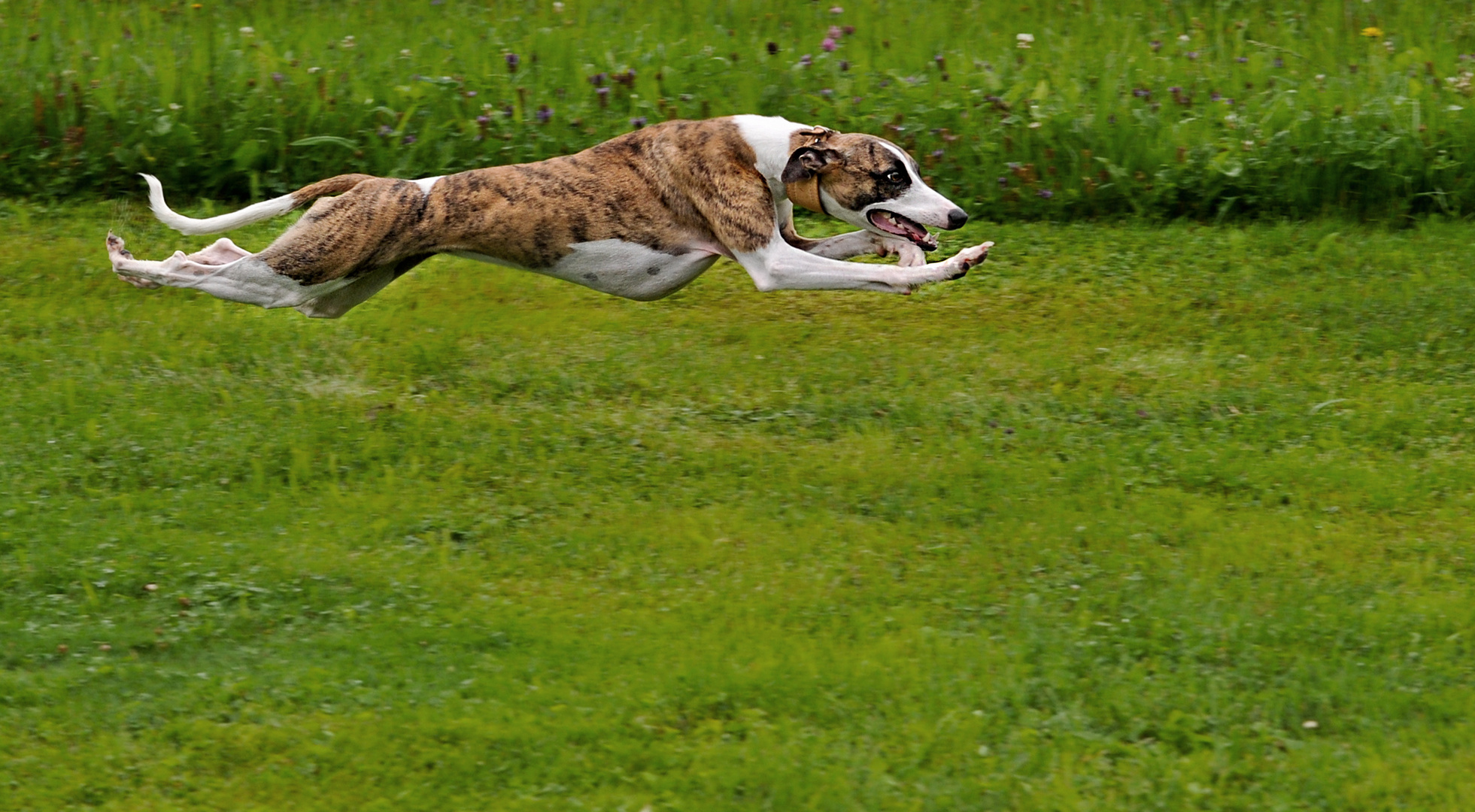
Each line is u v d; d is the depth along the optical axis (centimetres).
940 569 1066
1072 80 1733
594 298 1476
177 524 1097
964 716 910
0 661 956
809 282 1065
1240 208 1636
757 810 843
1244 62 1798
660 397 1308
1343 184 1617
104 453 1175
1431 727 909
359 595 1027
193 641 977
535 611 1014
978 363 1359
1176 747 894
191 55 1733
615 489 1166
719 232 1077
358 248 1080
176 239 1536
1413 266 1512
